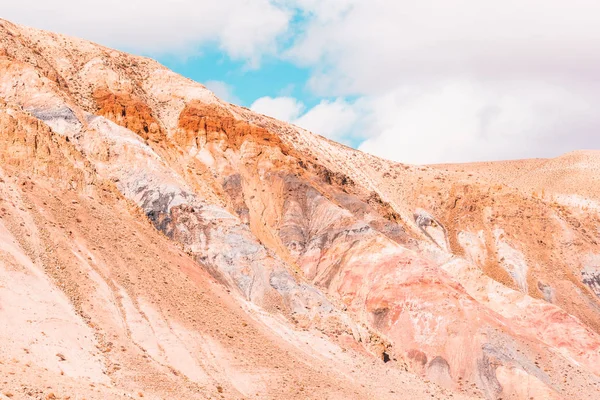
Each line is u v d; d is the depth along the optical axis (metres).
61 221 52.25
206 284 60.03
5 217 47.62
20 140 57.38
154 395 38.91
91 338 41.91
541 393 72.50
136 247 56.72
